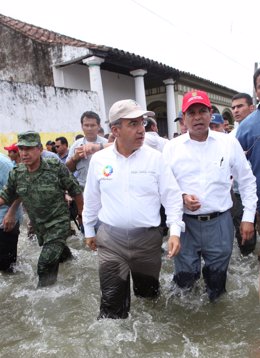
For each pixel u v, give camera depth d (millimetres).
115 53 11273
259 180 3514
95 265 4594
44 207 3953
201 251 3293
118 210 2941
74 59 11547
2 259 4559
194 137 3092
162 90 15672
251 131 3467
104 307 3064
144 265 3084
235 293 3502
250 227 3137
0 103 9070
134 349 2719
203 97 2975
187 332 2938
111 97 13664
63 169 4066
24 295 3855
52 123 10289
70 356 2678
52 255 3891
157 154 2953
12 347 2865
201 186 3107
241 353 2604
